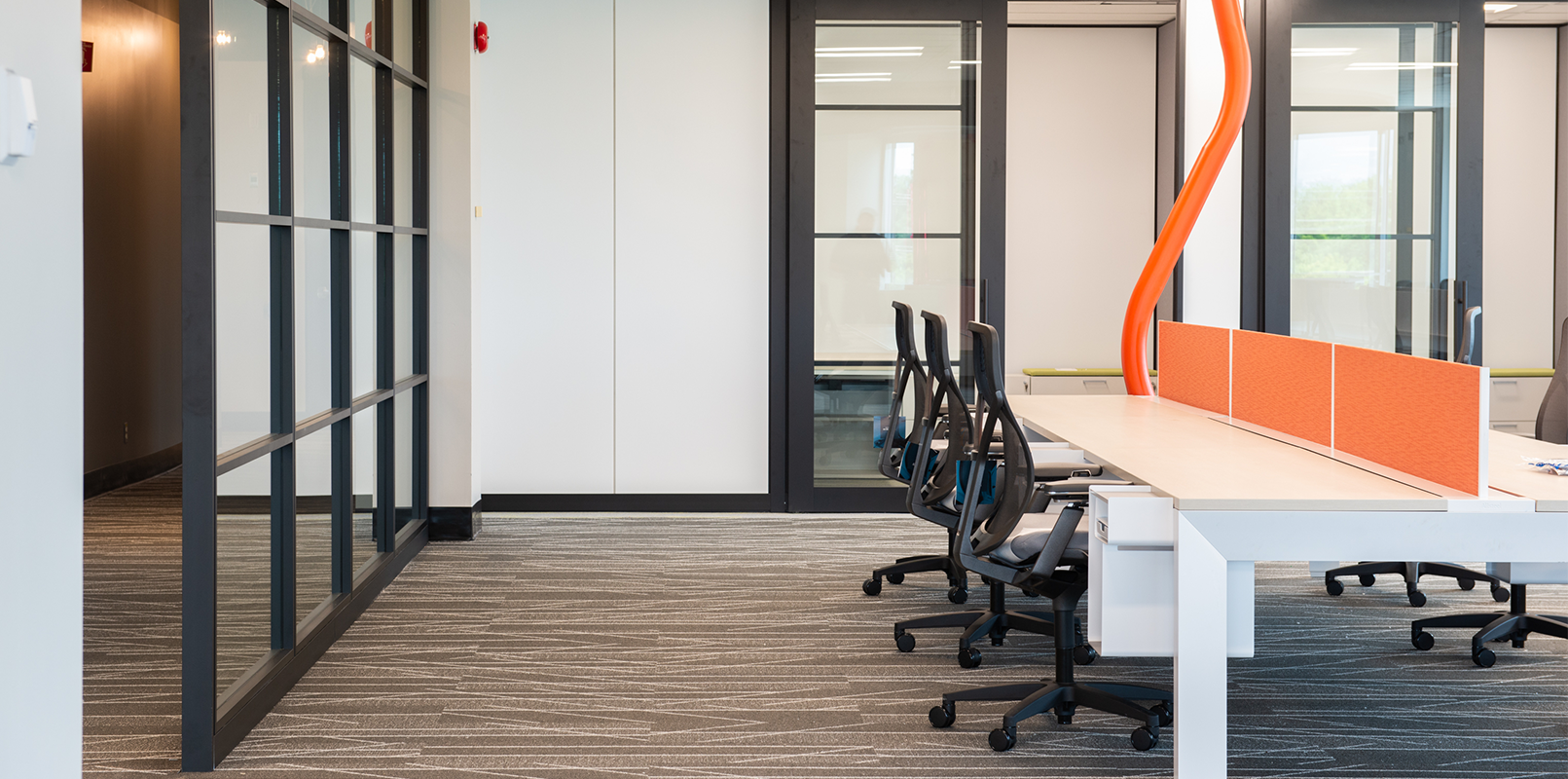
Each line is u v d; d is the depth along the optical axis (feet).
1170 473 9.98
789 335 20.85
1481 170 20.36
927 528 19.98
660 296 21.01
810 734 10.49
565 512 21.22
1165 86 27.63
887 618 14.38
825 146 20.67
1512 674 12.27
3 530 4.47
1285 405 12.71
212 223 9.30
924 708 11.19
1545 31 27.20
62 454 4.98
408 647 13.15
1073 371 27.66
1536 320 27.58
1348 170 20.34
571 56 20.63
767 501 21.30
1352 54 20.17
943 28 20.56
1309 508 8.78
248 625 10.75
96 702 11.34
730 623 14.16
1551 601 15.17
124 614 14.57
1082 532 10.62
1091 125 28.17
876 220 20.77
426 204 18.47
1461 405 9.11
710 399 21.17
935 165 20.75
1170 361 16.16
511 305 20.94
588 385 21.09
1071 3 25.95
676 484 21.26
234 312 10.00
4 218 4.46
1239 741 10.33
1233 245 20.52
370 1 14.93
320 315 12.76
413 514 18.39
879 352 20.99
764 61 20.71
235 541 10.21
